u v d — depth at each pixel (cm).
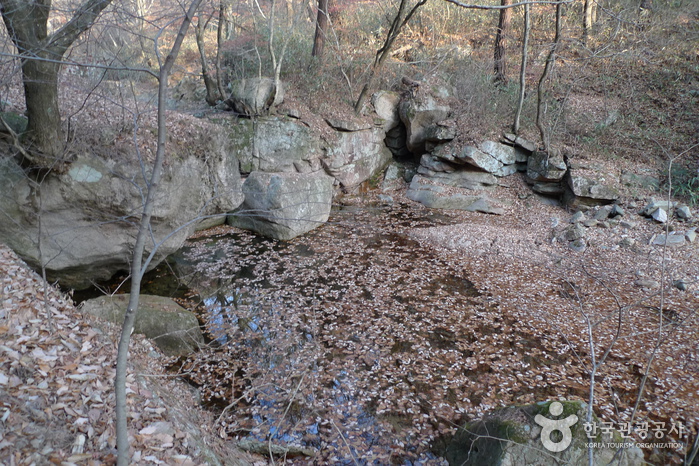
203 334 585
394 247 911
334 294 705
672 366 532
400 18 1112
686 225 866
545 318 643
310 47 1325
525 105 1223
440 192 1170
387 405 462
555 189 1089
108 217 610
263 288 722
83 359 351
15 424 269
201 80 1251
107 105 644
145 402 330
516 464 324
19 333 351
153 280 732
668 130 1123
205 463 301
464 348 567
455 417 447
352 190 1252
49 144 523
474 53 1404
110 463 267
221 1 964
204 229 973
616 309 665
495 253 873
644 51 1252
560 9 1040
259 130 1073
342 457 396
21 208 545
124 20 452
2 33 439
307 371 510
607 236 892
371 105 1281
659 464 388
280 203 909
